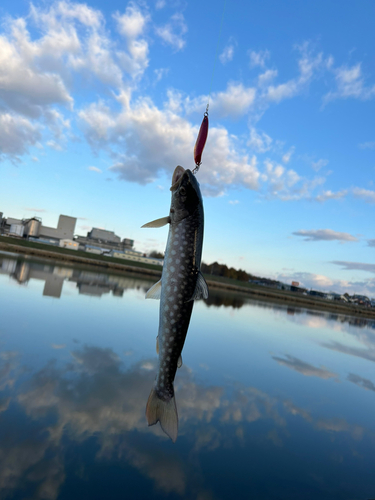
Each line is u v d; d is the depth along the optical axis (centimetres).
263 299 5319
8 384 497
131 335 941
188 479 353
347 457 461
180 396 582
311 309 4744
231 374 755
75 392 508
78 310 1172
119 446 390
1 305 1023
